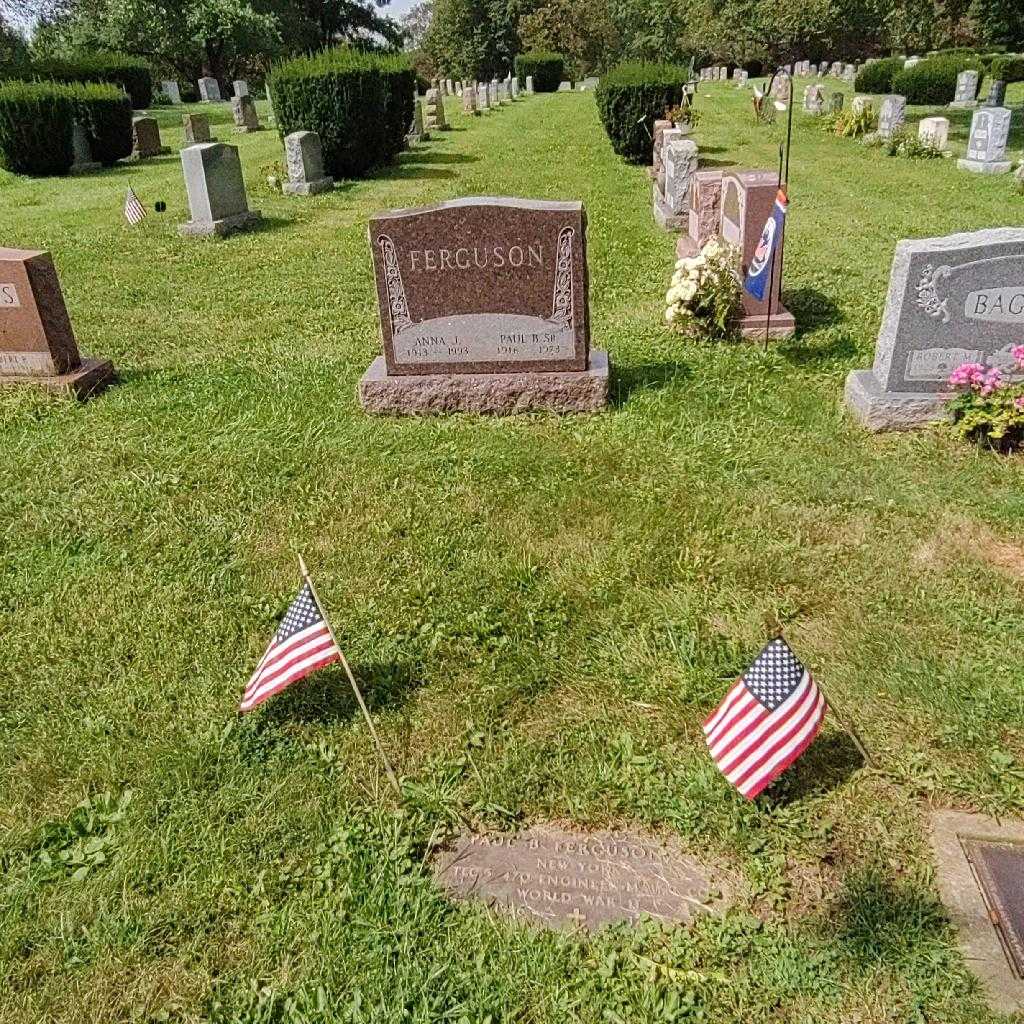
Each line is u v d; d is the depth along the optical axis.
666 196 12.77
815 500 5.29
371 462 6.00
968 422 5.77
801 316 8.48
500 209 6.12
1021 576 4.55
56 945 2.98
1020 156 17.44
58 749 3.76
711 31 39.97
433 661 4.16
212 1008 2.78
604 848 3.24
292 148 16.14
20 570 5.04
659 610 4.42
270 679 3.59
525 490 5.57
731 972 2.79
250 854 3.25
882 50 45.91
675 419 6.36
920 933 2.85
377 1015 2.72
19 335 7.15
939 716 3.67
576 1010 2.71
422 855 3.26
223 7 37.66
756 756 3.12
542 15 58.94
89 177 19.36
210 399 7.12
